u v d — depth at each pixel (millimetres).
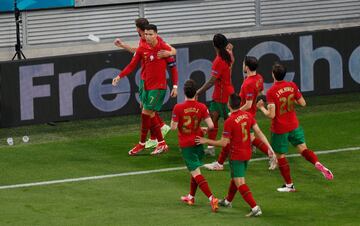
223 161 51562
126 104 61250
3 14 70188
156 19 73062
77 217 43906
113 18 72188
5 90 58594
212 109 53438
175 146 57062
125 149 56656
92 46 72125
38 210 45156
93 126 62438
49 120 59719
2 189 48875
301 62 64250
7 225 42812
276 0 74938
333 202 45938
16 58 70312
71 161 54156
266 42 63500
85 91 60281
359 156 54062
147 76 54250
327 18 76000
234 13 74438
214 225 42281
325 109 64875
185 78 62188
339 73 65062
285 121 47375
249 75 49906
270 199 46562
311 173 51062
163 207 45375
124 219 43406
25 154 55844
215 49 56312
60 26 71375
